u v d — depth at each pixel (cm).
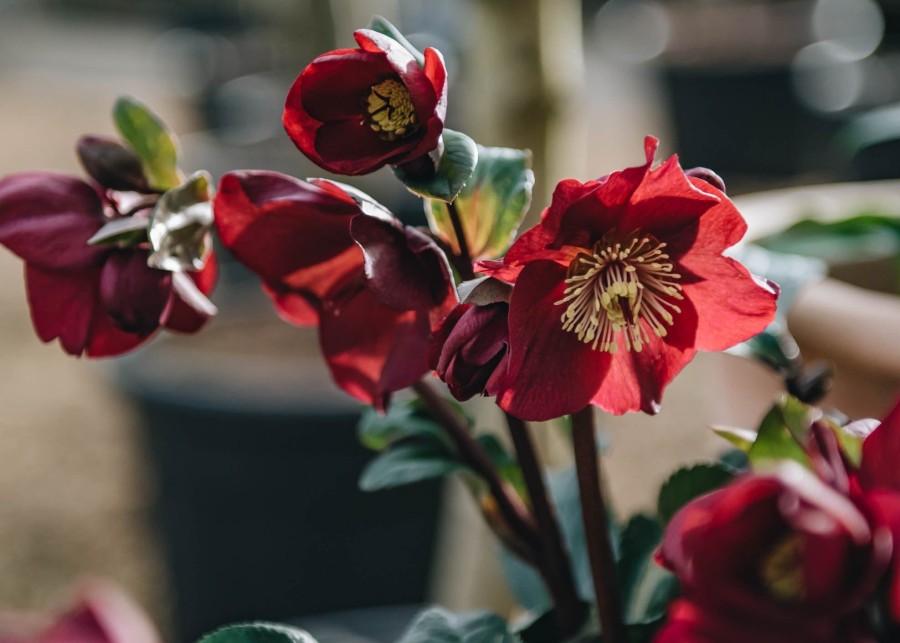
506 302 51
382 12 149
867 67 243
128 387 130
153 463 133
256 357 138
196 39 411
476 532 87
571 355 52
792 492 42
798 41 266
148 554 167
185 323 60
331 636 97
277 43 260
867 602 44
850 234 84
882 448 46
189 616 137
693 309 53
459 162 52
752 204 88
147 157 59
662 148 273
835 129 228
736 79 234
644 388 53
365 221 53
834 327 73
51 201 58
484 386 51
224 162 206
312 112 52
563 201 50
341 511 127
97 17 719
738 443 53
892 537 44
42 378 229
